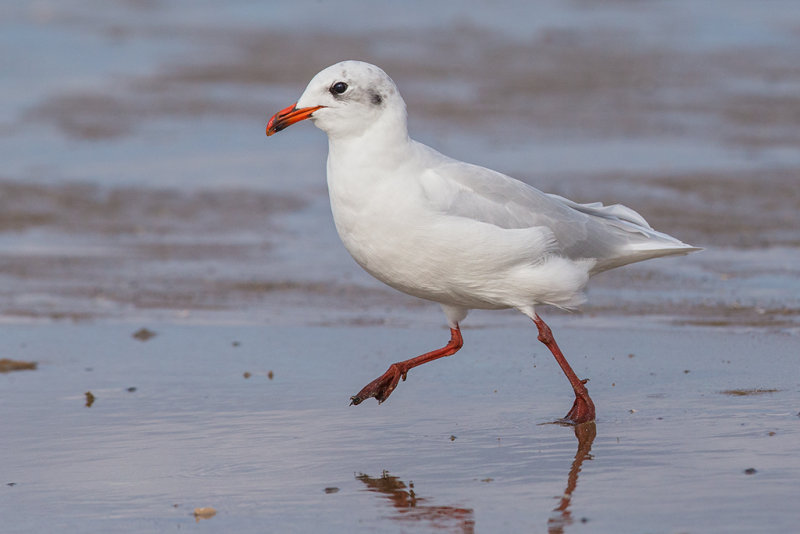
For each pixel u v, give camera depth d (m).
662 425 9.86
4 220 19.50
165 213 19.91
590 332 13.06
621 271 15.66
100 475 9.11
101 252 17.62
